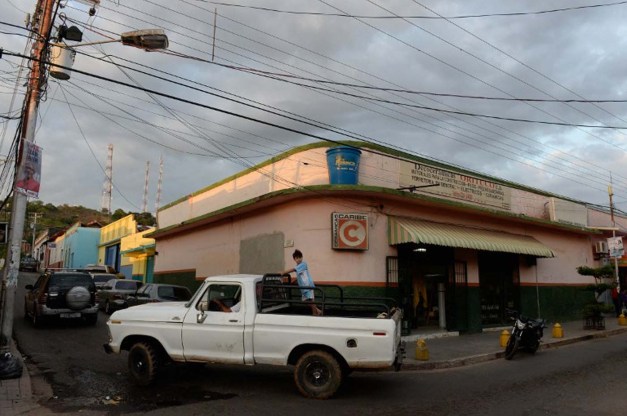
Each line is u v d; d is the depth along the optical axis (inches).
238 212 695.7
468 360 448.5
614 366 426.0
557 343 584.4
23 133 409.4
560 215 888.9
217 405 278.8
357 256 556.1
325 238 554.6
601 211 1079.0
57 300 599.5
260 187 693.9
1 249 1620.3
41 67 417.1
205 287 326.0
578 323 834.8
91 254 1943.9
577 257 935.0
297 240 574.9
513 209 804.6
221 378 349.7
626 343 600.4
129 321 331.0
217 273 769.6
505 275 762.2
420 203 612.1
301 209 575.8
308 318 300.8
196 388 319.9
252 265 666.8
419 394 314.5
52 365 387.5
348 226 551.5
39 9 435.2
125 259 1489.9
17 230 403.9
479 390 328.2
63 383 329.4
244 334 306.8
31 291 672.4
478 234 669.9
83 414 259.4
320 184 585.6
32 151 389.4
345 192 551.2
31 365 386.9
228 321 310.7
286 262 587.5
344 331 295.1
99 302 879.7
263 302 319.6
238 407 275.0
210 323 313.0
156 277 1061.8
